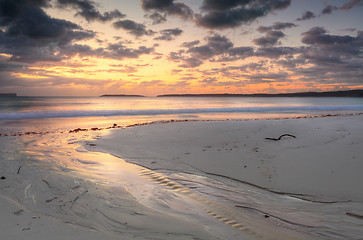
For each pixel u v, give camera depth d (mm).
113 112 25266
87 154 7113
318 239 2877
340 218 3373
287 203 3926
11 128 13273
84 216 3055
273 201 4008
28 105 45625
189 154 6984
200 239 2664
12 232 2365
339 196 4055
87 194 3877
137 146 8117
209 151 7223
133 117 21234
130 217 3164
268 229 3102
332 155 6219
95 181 4648
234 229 3059
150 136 9742
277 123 12750
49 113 22562
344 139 7934
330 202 3877
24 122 16438
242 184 4766
